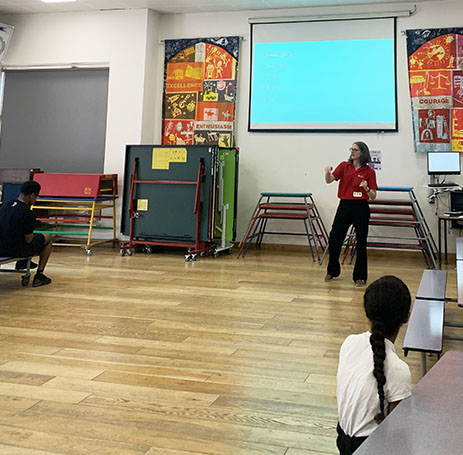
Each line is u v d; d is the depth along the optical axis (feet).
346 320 11.50
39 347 9.11
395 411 2.54
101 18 24.41
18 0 23.53
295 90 23.26
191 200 21.01
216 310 12.19
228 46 23.80
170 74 24.48
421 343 6.09
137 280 15.67
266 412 6.64
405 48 22.15
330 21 22.88
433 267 19.38
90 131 24.94
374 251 22.61
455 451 2.10
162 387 7.42
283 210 23.25
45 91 25.57
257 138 23.68
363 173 15.72
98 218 24.13
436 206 21.57
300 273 17.70
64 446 5.58
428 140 21.71
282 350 9.32
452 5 21.54
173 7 23.67
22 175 22.12
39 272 14.52
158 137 24.77
